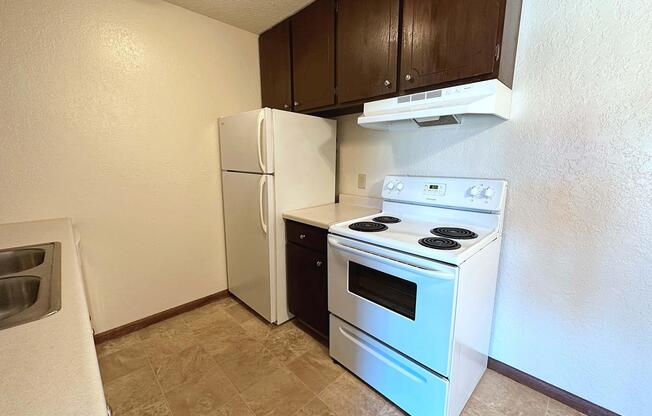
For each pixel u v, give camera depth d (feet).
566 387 4.95
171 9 6.65
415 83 4.93
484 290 4.81
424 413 4.47
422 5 4.67
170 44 6.73
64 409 1.43
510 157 5.05
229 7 6.77
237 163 7.18
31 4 5.12
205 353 6.25
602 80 4.10
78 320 2.21
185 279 7.80
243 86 8.09
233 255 8.05
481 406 4.91
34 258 3.86
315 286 6.29
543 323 5.05
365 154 7.38
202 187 7.75
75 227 6.02
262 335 6.88
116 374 5.63
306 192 7.23
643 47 3.79
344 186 8.02
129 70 6.26
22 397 1.49
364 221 5.82
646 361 4.21
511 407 4.89
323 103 6.59
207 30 7.24
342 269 5.27
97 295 6.48
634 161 4.00
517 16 4.47
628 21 3.85
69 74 5.61
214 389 5.29
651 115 3.82
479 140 5.38
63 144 5.70
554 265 4.82
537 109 4.68
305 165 7.09
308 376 5.61
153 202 6.98
